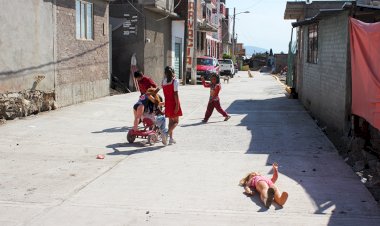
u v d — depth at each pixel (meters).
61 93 14.85
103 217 5.32
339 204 5.77
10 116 12.09
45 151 8.73
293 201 5.88
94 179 6.87
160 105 9.60
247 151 8.84
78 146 9.23
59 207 5.65
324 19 12.70
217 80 12.67
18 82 12.43
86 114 13.66
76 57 15.87
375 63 7.74
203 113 14.92
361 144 8.49
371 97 7.95
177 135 10.63
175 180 6.83
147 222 5.16
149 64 24.30
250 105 17.28
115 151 8.84
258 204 5.79
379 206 5.70
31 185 6.54
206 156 8.42
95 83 17.80
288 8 19.81
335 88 11.05
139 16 22.91
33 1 12.95
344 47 10.14
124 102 17.03
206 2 44.22
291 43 26.33
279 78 42.31
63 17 14.77
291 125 12.16
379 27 7.53
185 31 29.92
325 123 12.35
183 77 30.23
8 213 5.43
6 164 7.70
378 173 7.06
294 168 7.53
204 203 5.81
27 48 12.75
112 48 23.25
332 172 7.27
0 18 11.51
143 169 7.48
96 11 17.59
